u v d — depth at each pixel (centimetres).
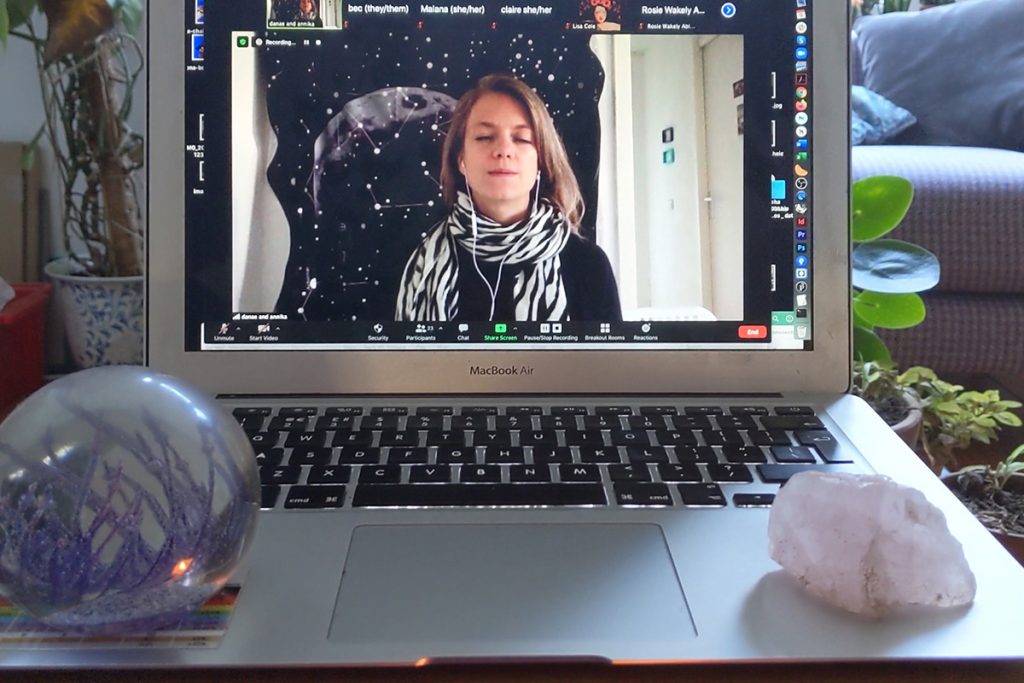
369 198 57
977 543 38
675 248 58
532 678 31
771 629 32
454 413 53
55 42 77
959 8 166
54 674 31
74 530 31
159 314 56
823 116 57
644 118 58
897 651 31
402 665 31
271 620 33
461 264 57
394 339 57
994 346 119
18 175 94
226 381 56
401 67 57
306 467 45
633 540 39
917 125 160
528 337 57
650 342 57
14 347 73
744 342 57
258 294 56
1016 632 32
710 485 44
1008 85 155
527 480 44
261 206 56
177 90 56
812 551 34
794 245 57
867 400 69
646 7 58
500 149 58
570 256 58
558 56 58
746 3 57
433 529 40
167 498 31
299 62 57
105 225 86
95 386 33
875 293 69
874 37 169
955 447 70
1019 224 118
